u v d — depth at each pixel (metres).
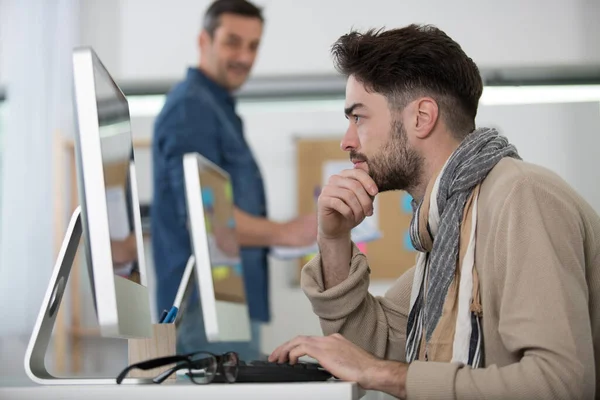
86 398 1.05
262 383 1.06
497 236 1.26
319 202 1.55
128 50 4.72
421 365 1.19
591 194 4.65
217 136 3.68
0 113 4.59
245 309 2.30
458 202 1.37
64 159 4.53
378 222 4.64
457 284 1.36
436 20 4.66
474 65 1.51
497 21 4.64
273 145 4.77
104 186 1.00
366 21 4.68
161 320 1.50
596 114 4.66
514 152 1.42
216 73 3.93
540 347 1.16
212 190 2.00
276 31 4.73
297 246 3.72
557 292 1.18
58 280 1.32
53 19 4.63
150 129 4.75
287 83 4.73
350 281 1.56
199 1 4.71
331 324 1.58
